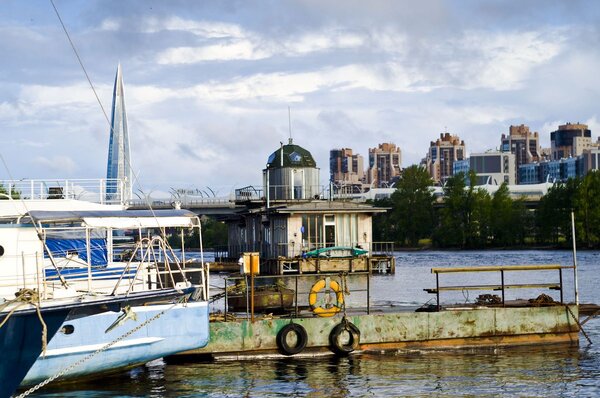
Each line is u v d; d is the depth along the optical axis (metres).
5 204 30.38
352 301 52.59
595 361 32.16
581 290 61.69
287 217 81.38
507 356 33.16
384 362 32.03
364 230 82.94
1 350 24.45
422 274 85.75
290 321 32.47
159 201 67.00
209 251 168.75
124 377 29.64
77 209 31.00
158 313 28.14
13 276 27.20
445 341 33.69
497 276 83.44
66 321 26.45
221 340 32.00
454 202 159.88
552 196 150.75
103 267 30.12
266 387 28.44
